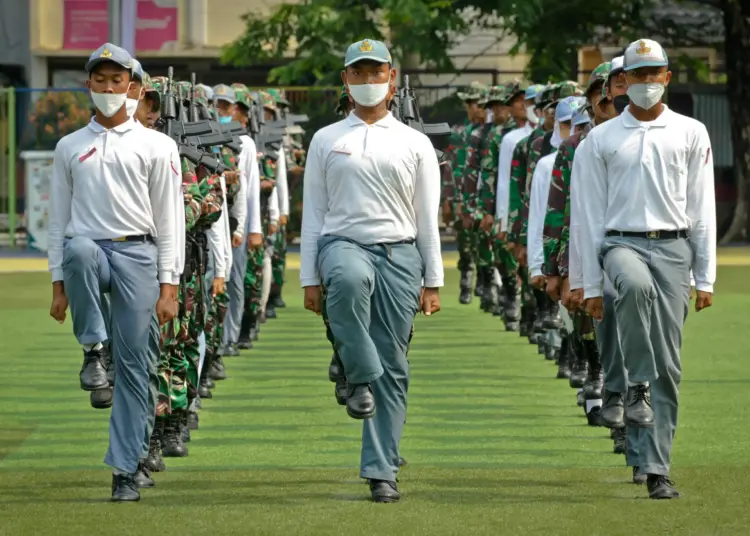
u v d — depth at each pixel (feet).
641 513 60.54
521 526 58.18
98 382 61.52
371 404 61.77
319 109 232.53
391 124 63.46
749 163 241.35
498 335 128.47
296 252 222.48
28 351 117.70
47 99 226.38
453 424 83.71
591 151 63.67
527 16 228.02
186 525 58.44
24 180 232.73
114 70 60.80
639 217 62.75
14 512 60.85
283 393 95.91
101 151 61.46
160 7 255.29
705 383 99.50
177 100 75.41
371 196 62.75
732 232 242.78
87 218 61.62
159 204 62.18
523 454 74.69
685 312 63.46
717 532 57.21
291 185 208.74
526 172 103.65
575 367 88.89
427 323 137.80
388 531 57.31
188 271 72.54
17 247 233.55
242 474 69.31
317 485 66.74
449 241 244.22
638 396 62.44
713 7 256.11
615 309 62.85
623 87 70.79
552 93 95.71
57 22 254.88
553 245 73.31
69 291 60.70
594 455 74.43
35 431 82.02
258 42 238.68
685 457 73.51
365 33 235.61
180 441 74.38
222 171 73.77
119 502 62.75
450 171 152.56
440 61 236.63
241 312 104.63
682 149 62.69
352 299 61.31
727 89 242.78
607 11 240.12
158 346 63.10
